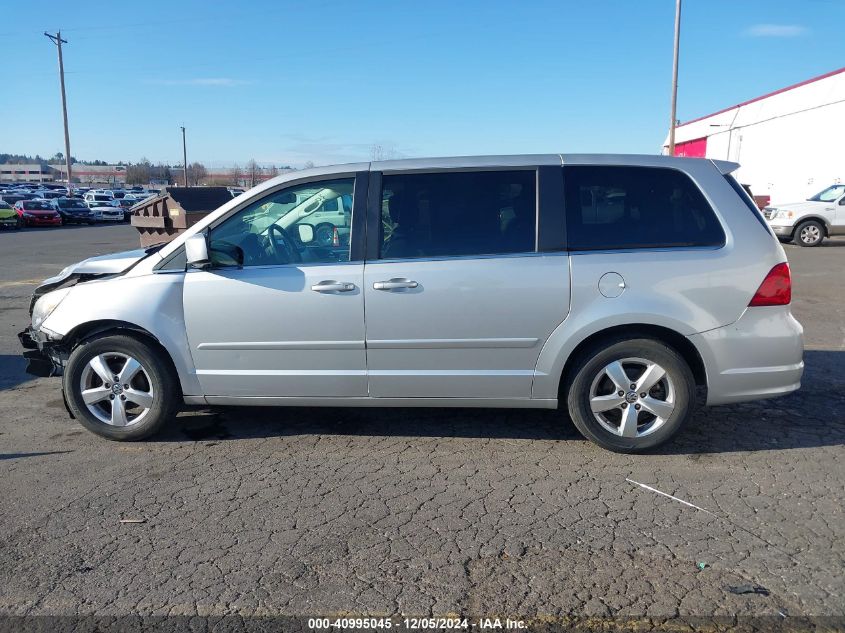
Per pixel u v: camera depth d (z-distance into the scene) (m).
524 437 4.81
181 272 4.54
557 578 3.10
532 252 4.29
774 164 29.28
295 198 4.55
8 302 10.78
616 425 4.47
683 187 4.37
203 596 2.99
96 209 41.62
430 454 4.53
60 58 49.03
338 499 3.90
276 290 4.41
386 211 4.44
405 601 2.95
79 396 4.71
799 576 3.09
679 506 3.77
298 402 4.59
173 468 4.34
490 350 4.34
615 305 4.21
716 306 4.22
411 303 4.31
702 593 2.97
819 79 25.77
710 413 5.23
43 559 3.30
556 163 4.43
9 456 4.55
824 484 4.02
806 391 5.76
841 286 11.47
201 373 4.57
